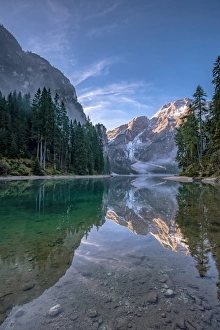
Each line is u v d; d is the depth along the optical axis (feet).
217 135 94.58
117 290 9.89
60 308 8.58
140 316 8.05
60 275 11.41
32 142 171.42
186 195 49.42
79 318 7.98
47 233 19.70
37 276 11.30
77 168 206.59
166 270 12.03
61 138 182.09
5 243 16.75
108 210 32.17
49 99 168.86
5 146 137.08
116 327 7.48
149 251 15.10
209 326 7.52
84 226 22.44
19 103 206.80
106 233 19.86
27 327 7.52
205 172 108.37
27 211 30.78
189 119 139.44
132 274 11.52
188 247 15.78
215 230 20.08
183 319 7.86
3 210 31.27
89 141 250.98
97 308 8.57
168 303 8.86
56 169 173.47
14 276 11.27
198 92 128.26
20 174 127.13
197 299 9.14
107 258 13.85
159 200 42.70
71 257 13.97
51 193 54.75
